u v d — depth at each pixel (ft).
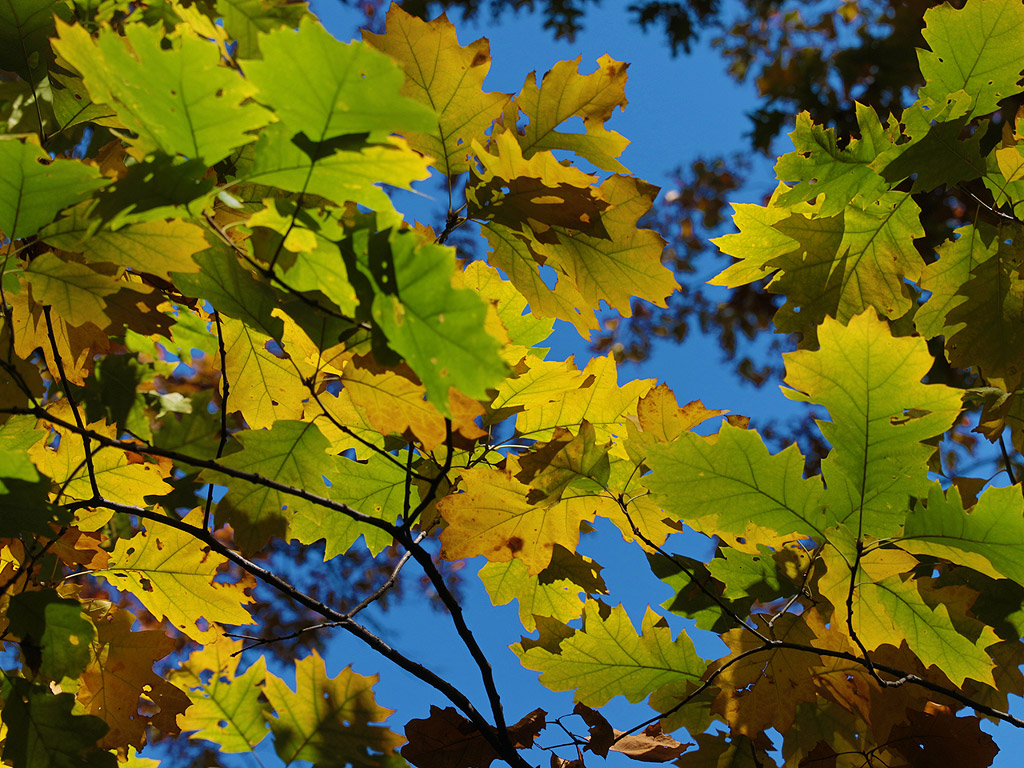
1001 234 3.88
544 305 3.50
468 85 3.26
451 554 3.35
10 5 3.48
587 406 3.61
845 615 3.19
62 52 2.58
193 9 3.05
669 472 3.12
